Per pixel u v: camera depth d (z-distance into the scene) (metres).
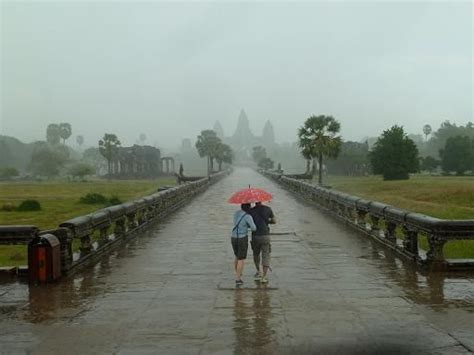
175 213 26.95
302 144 49.12
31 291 9.86
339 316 7.97
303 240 16.61
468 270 11.07
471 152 85.38
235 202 10.38
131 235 17.52
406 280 10.43
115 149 116.38
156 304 8.84
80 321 7.89
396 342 6.75
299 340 6.87
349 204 20.11
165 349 6.61
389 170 58.28
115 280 10.80
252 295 9.40
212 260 13.18
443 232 10.91
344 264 12.38
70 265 11.20
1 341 7.00
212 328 7.45
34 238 10.55
